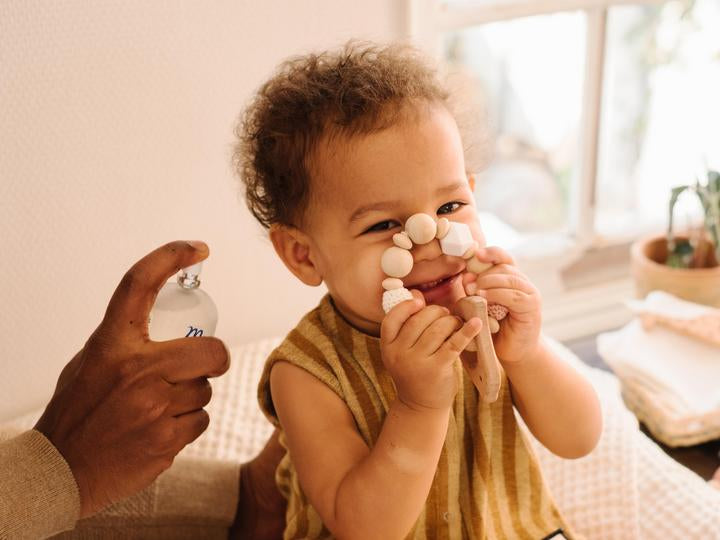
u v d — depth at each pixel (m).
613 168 1.86
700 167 1.81
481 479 0.87
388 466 0.72
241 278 1.40
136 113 1.23
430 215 0.74
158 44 1.20
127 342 0.68
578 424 0.85
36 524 0.67
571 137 1.89
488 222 1.87
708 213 1.37
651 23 1.75
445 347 0.66
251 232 1.37
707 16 1.75
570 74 1.75
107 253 1.28
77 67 1.17
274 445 1.07
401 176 0.72
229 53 1.25
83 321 1.30
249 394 1.31
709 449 1.33
